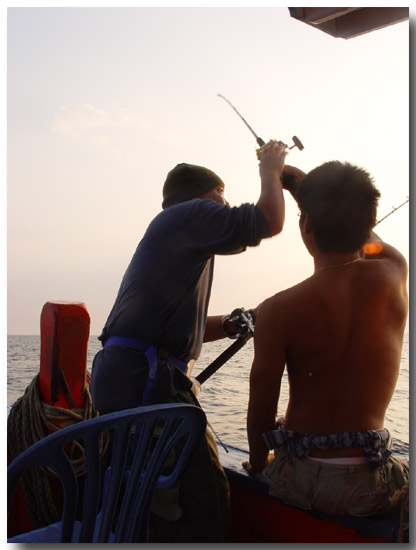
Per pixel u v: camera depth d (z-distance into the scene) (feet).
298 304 5.24
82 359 6.78
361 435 5.06
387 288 5.21
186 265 5.41
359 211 5.08
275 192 5.46
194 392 5.92
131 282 5.50
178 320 5.44
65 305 6.58
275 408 5.58
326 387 5.20
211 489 5.18
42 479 6.46
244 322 6.71
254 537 5.92
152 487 4.10
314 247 5.36
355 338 5.13
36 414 6.62
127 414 3.72
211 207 5.37
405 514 4.91
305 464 5.21
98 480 3.72
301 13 7.53
